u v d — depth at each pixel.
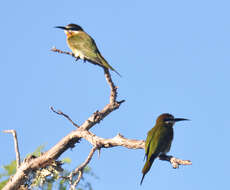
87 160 12.06
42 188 13.69
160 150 13.05
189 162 10.98
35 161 13.72
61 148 13.66
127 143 12.47
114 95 14.01
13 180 13.79
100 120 13.94
